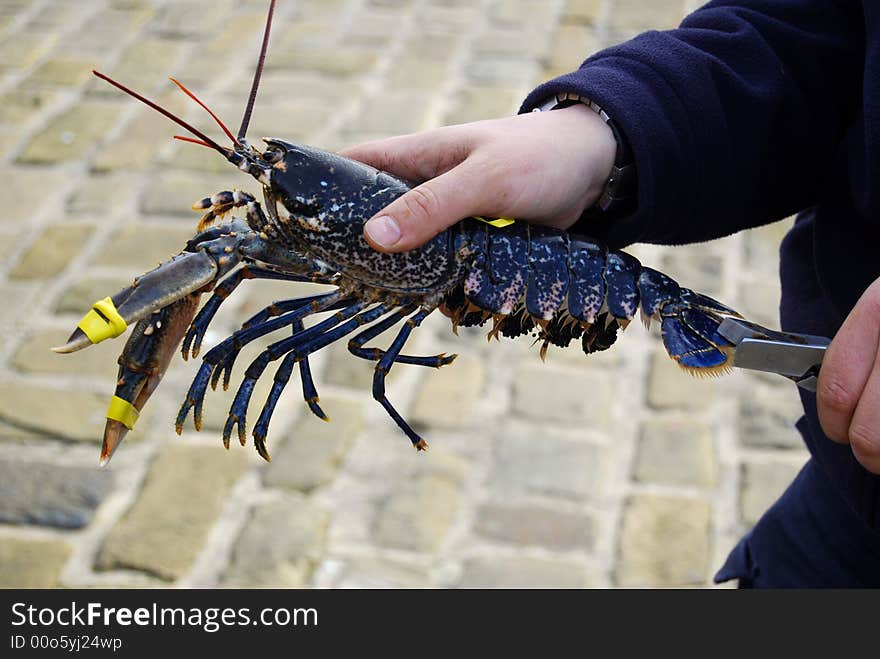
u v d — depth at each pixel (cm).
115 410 78
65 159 214
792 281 88
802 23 83
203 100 233
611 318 86
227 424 78
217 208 83
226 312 174
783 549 92
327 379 162
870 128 75
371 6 274
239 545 136
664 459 149
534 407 157
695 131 80
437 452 150
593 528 138
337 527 139
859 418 71
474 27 262
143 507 142
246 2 276
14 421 154
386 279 81
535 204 81
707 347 85
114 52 253
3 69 245
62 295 179
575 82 80
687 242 84
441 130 82
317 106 229
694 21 85
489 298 82
